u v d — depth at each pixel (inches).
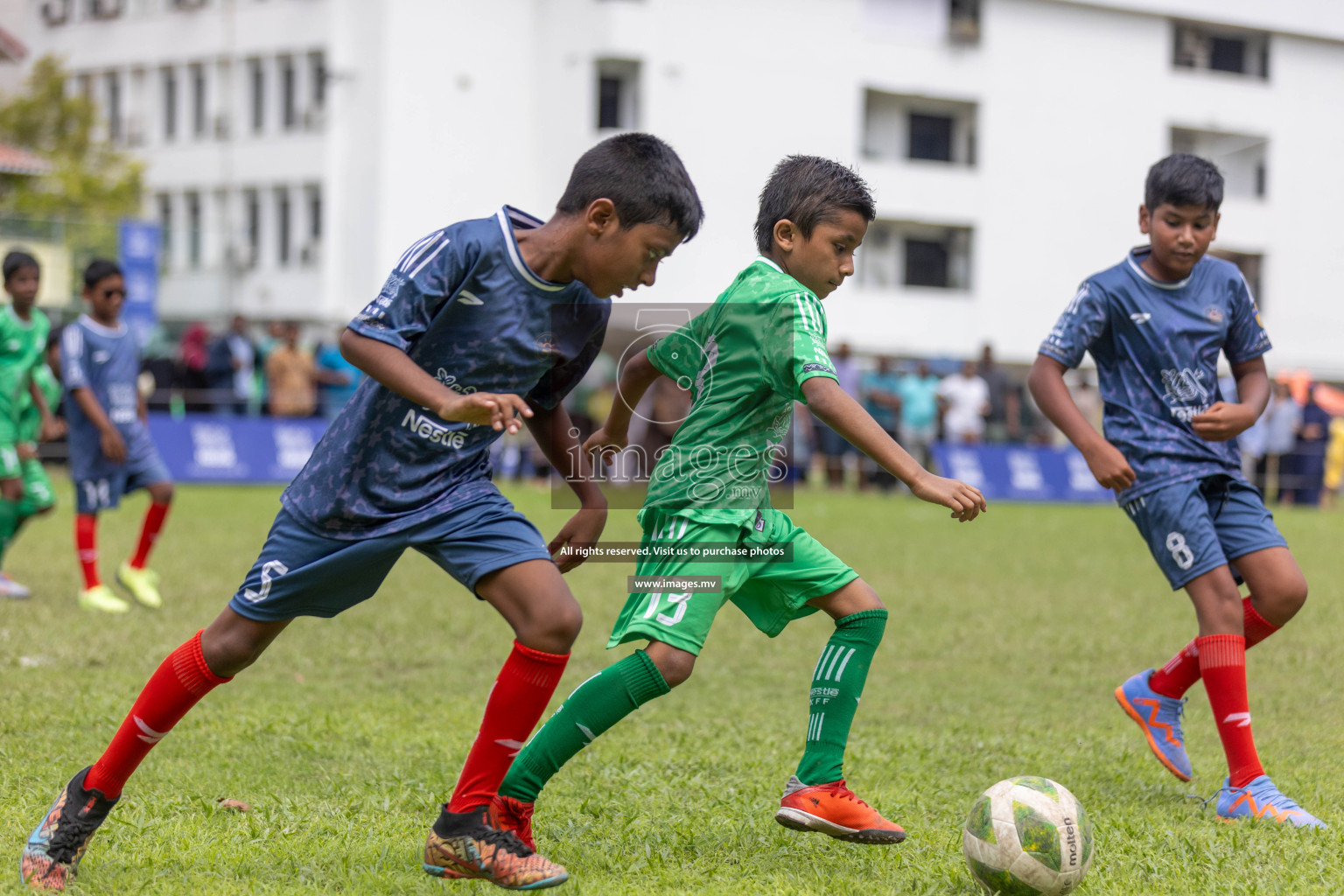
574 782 565.3
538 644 415.5
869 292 4239.7
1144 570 1481.3
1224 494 581.6
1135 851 473.4
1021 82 4392.2
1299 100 4707.2
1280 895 428.5
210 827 482.9
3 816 484.7
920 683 841.5
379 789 543.8
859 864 462.0
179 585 1181.1
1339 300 4790.8
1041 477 2640.3
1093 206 4490.7
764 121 4089.6
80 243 2581.2
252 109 4234.7
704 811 521.0
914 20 4264.3
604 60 3941.9
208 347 2443.4
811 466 2812.5
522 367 433.1
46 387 1167.6
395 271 413.7
